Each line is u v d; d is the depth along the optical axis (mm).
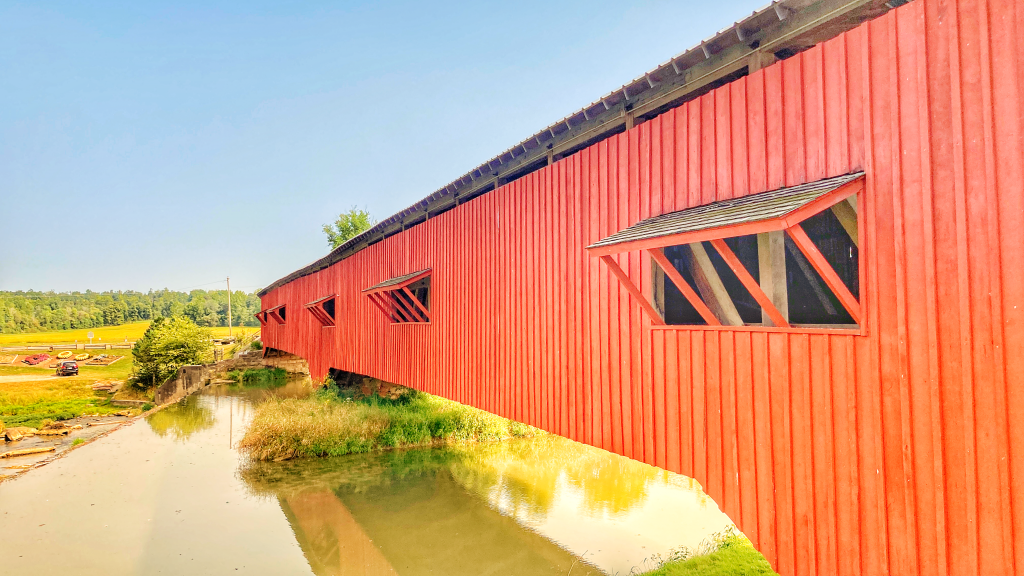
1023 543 2650
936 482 3000
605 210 5762
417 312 10766
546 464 12055
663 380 4938
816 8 3881
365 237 14008
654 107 5359
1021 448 2670
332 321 16844
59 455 13406
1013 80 2744
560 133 6684
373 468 11695
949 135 2988
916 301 3113
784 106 3955
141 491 10375
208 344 30453
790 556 3785
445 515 9062
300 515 9078
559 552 7613
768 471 3945
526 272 7129
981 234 2844
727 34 4355
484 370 8070
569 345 6250
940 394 2990
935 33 3061
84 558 7473
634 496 10023
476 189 8805
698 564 6547
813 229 4043
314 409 14875
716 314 4531
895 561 3186
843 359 3480
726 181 4395
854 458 3406
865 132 3404
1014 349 2703
